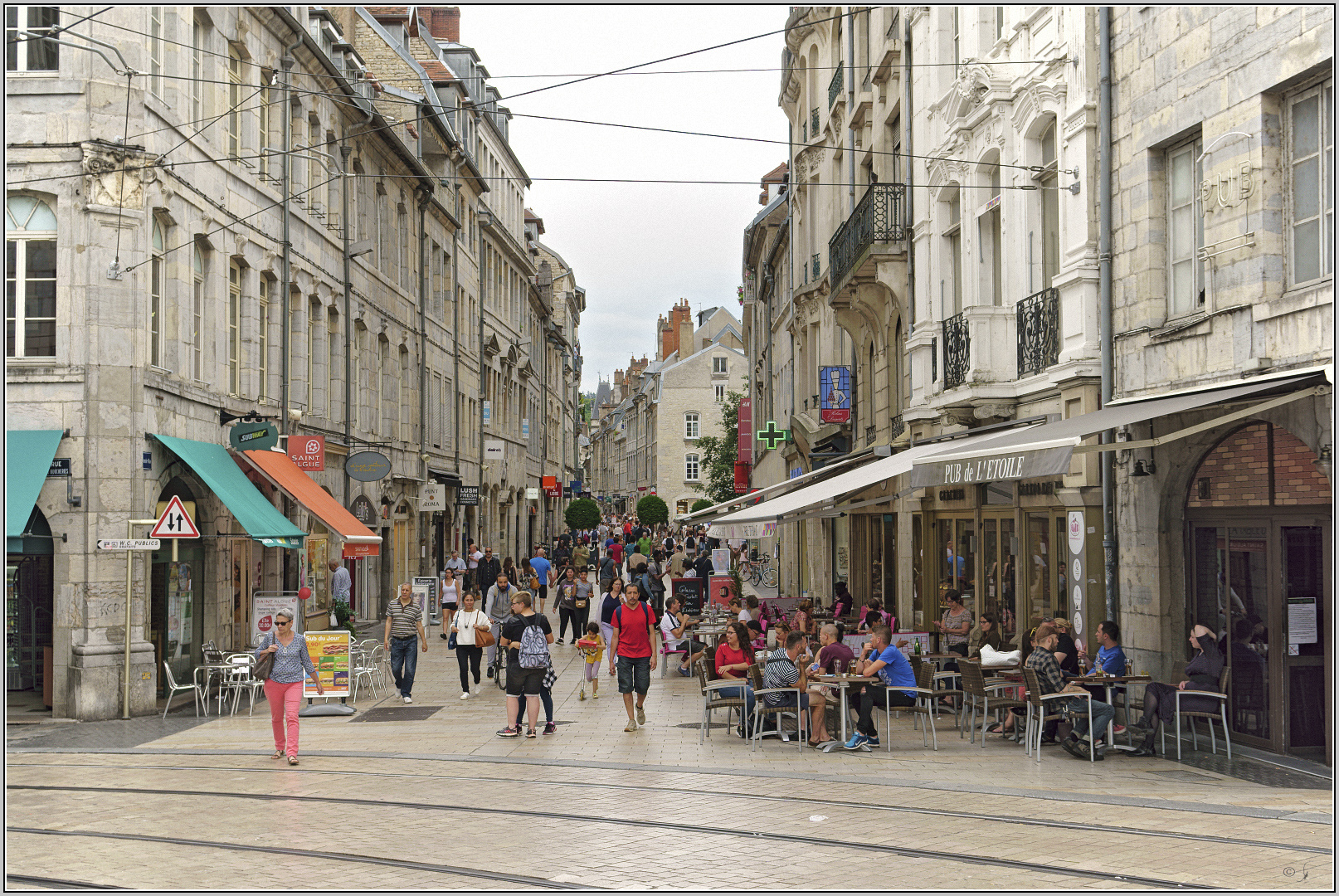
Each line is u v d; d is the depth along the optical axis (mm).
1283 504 11953
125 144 16469
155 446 17188
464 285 42688
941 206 20453
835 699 13750
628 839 8805
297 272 23859
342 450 26375
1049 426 14250
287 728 12898
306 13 24969
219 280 19812
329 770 12047
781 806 9953
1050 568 16344
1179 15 13258
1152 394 13742
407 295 33875
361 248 27312
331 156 26531
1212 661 12289
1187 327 13023
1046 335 16062
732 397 62188
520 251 54875
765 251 48531
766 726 14883
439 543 38250
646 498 81625
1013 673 14109
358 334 29156
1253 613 12500
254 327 21484
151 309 17656
